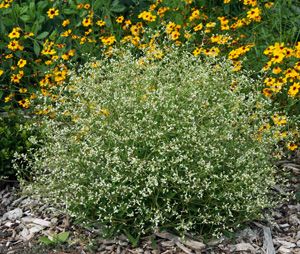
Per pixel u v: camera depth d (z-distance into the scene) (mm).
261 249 3287
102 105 3621
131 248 3281
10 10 5305
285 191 3936
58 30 5590
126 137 3252
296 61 4645
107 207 3342
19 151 4133
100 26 5641
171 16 5566
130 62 4223
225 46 5180
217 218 3186
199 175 3191
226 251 3271
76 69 5332
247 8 5758
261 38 5312
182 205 3334
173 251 3246
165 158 3197
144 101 3604
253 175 3457
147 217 3125
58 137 3588
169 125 3242
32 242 3385
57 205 3754
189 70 4008
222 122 3537
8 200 3975
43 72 5160
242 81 3971
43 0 5746
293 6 5879
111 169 3232
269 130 3717
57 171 3551
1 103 5359
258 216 3416
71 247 3297
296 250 3262
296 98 4625
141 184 3254
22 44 5348
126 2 5992
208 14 5953
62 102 3996
